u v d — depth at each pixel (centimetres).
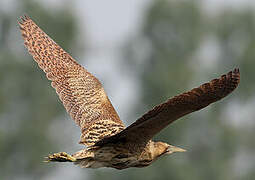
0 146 4362
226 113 4622
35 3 4838
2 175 4347
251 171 4438
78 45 4819
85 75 1415
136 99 4609
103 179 4138
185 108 1124
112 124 1338
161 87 4559
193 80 4703
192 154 4416
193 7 4966
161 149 1377
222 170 4325
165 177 4134
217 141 4466
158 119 1173
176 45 4966
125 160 1273
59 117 4544
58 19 4797
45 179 4403
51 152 4394
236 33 5088
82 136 1327
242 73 4872
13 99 4609
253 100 4769
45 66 1395
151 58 4953
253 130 4566
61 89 1387
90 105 1378
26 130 4438
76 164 1258
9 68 4669
